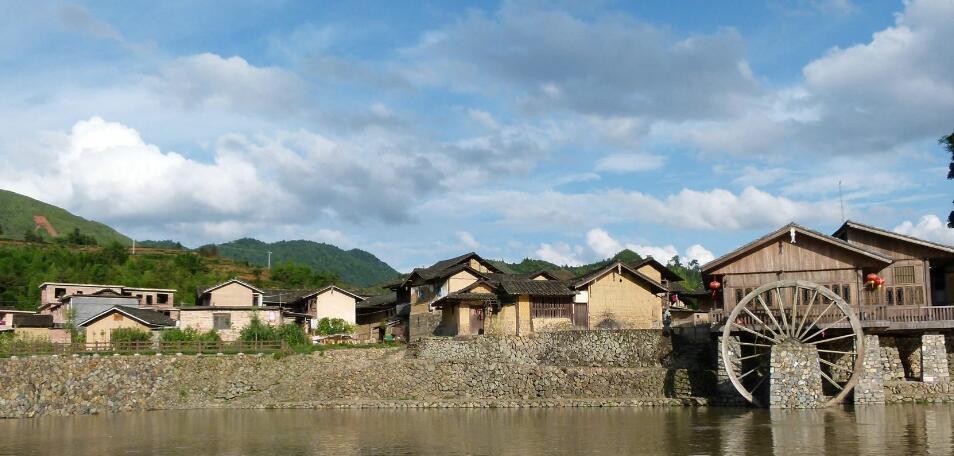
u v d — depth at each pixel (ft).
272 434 146.92
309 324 303.68
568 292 233.55
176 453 128.26
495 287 239.71
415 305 279.69
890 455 110.22
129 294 326.24
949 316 166.81
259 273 495.41
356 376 204.95
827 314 174.60
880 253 179.22
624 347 204.23
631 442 127.44
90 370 202.49
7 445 140.26
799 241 179.22
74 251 501.97
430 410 182.80
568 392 192.95
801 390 163.32
